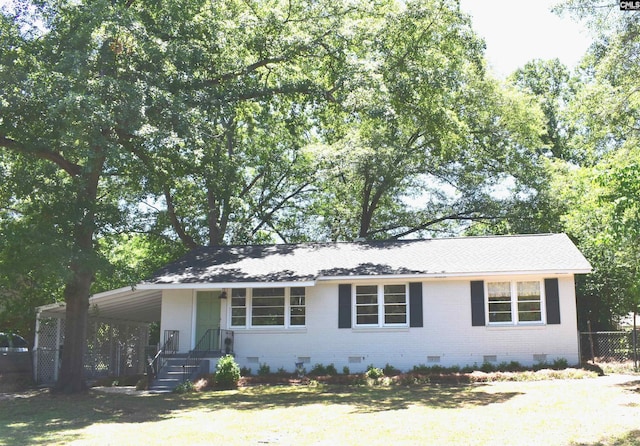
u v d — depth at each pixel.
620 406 12.43
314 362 22.67
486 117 34.50
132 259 36.72
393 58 23.95
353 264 23.58
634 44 21.22
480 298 22.11
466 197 36.88
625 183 12.38
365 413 13.15
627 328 28.45
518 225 35.50
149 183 21.00
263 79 25.56
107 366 28.19
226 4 22.70
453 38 28.16
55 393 19.33
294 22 22.88
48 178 19.36
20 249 16.75
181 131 17.98
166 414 14.48
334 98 22.80
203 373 21.98
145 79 18.09
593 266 25.88
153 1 19.75
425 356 22.08
